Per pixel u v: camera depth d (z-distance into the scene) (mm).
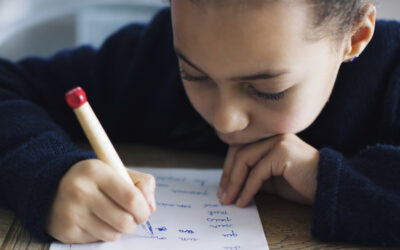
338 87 779
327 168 574
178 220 552
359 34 609
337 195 549
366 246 531
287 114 545
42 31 1314
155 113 888
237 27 459
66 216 490
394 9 1181
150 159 752
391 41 774
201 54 486
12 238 505
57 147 588
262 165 616
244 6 452
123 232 498
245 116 542
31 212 498
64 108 880
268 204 615
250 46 465
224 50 472
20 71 852
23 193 522
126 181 504
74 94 476
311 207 613
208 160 767
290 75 495
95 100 901
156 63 887
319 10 486
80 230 495
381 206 538
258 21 456
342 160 592
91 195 494
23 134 615
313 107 564
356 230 529
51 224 498
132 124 913
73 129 873
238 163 637
